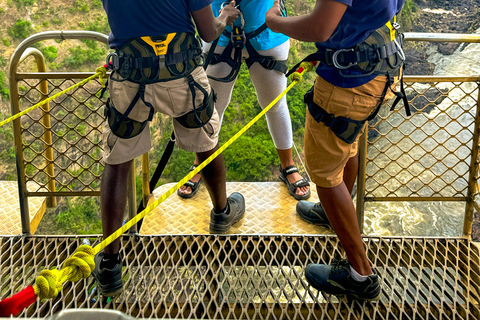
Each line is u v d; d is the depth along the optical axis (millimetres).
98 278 1745
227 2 2178
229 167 25797
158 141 25531
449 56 18953
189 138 1785
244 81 26672
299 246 2029
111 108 1626
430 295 1751
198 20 1584
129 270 1895
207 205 2438
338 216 1618
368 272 1665
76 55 27766
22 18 27797
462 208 12234
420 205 12164
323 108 1512
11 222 2209
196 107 1661
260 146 25750
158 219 2309
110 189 1689
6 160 24516
